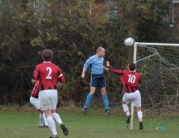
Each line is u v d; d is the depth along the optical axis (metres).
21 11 57.06
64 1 56.12
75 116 48.25
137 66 44.25
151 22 59.81
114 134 29.53
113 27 57.25
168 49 45.47
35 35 57.75
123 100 34.28
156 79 44.69
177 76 44.78
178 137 28.91
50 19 56.28
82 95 58.09
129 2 54.91
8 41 57.34
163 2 56.97
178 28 61.50
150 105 44.91
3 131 30.59
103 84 42.81
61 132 30.59
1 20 56.81
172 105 44.75
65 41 57.12
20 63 59.75
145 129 34.47
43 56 25.36
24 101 61.12
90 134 29.23
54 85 25.16
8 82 61.09
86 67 42.44
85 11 55.62
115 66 57.66
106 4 56.38
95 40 56.59
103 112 52.75
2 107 57.81
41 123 34.28
